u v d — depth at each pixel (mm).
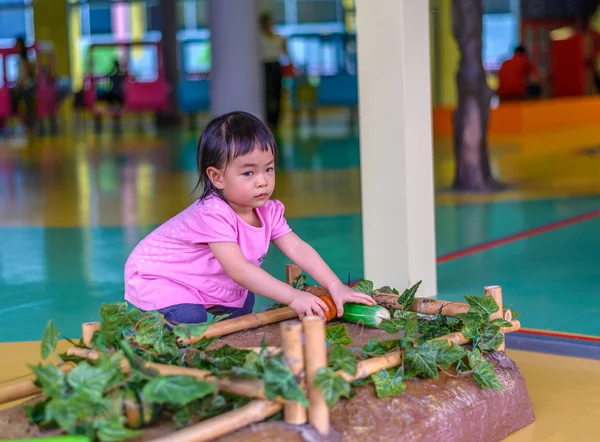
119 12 27766
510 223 6977
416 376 2619
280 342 2914
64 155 13984
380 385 2461
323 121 20219
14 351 3947
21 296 5086
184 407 2312
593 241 6164
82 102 18766
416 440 2389
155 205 8516
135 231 7168
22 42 18266
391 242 4453
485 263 5543
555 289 4797
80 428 2176
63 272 5711
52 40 26141
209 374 2338
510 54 26859
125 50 25141
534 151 12258
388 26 4301
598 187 8781
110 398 2221
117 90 18734
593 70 19000
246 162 2988
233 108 9844
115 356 2291
